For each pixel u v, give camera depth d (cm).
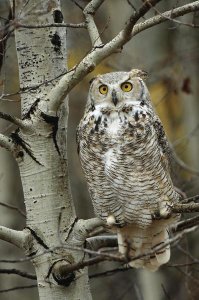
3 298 2094
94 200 1232
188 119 2094
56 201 1121
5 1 1559
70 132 2345
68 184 1130
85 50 1605
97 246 1192
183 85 1858
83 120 1214
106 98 1198
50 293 1112
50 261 1111
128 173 1180
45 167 1118
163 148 1202
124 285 1945
